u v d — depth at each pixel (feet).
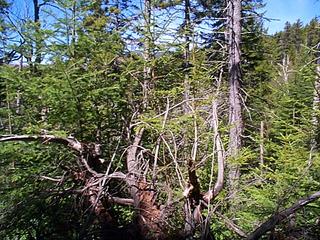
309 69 29.37
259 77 50.65
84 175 22.79
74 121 23.67
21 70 24.68
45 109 24.85
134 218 19.77
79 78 21.81
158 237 18.51
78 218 21.65
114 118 25.71
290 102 31.32
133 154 21.79
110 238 20.47
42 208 22.48
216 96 22.04
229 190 22.93
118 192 22.27
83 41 23.75
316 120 28.63
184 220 18.42
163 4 27.91
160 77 27.71
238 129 31.83
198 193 18.44
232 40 36.91
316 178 22.91
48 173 24.25
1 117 25.36
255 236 16.14
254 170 26.78
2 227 22.68
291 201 21.18
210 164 22.27
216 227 20.65
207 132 21.79
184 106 23.97
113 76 25.79
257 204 22.62
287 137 26.40
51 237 22.16
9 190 23.43
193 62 24.22
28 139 22.29
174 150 20.51
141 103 25.80
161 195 20.67
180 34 27.76
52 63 23.71
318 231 17.53
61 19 23.65
